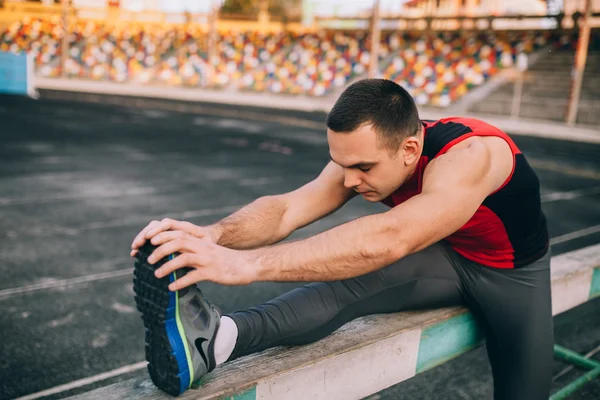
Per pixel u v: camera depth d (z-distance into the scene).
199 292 1.40
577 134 15.16
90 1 32.94
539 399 1.78
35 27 31.28
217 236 1.58
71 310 3.17
